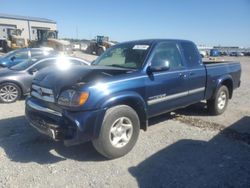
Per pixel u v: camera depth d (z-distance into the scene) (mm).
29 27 58281
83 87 4262
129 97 4695
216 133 6051
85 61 9914
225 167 4488
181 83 5871
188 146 5289
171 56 5832
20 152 4844
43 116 4668
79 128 4188
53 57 9367
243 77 18297
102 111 4340
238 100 9680
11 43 33125
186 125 6523
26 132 5781
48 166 4379
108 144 4484
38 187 3793
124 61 5602
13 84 8625
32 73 8883
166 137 5723
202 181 4051
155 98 5293
